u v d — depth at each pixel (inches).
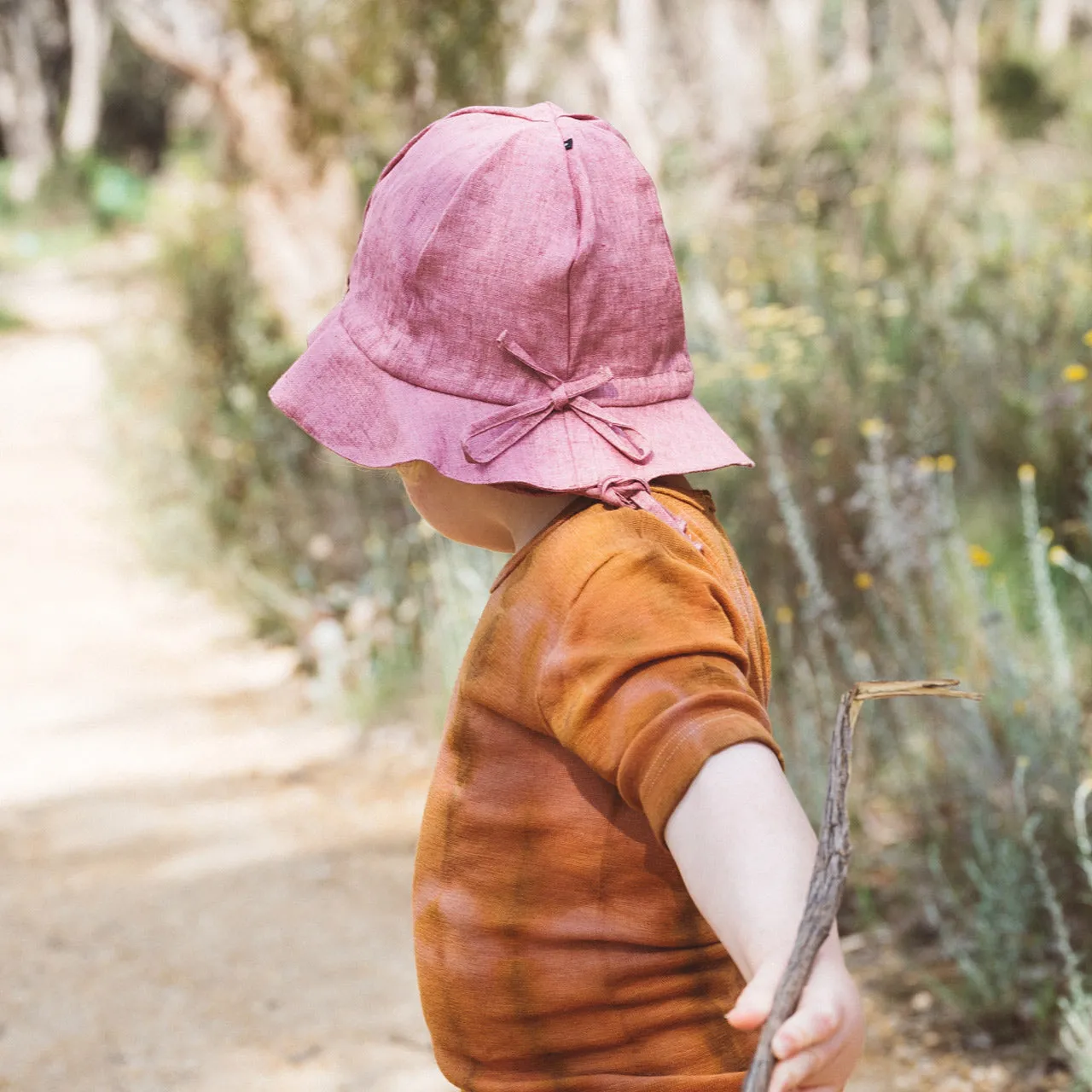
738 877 35.1
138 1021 118.5
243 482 257.1
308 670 209.5
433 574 187.6
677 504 46.1
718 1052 42.7
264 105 252.5
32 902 143.0
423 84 231.8
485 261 44.3
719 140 372.8
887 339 196.9
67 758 185.9
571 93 298.5
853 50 570.9
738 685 38.7
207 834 158.4
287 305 261.6
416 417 44.4
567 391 44.1
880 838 125.0
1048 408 159.6
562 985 43.1
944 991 103.3
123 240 1061.8
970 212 288.0
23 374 556.7
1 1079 110.1
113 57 1472.7
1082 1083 92.0
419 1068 109.3
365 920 135.3
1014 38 600.7
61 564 289.9
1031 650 132.5
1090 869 92.9
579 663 40.0
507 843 43.5
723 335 192.9
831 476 159.8
